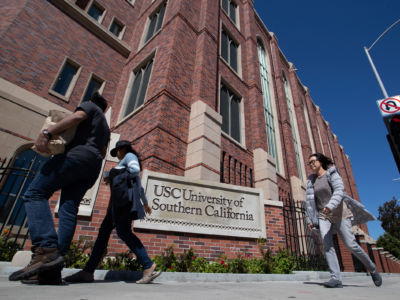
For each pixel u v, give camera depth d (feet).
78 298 4.26
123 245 14.83
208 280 12.05
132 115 29.71
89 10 41.45
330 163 11.50
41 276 5.73
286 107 55.42
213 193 18.70
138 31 45.27
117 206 8.14
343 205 10.41
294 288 8.87
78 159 6.28
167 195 17.07
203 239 17.04
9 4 30.53
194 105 27.99
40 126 26.43
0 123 23.43
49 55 31.65
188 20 34.65
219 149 26.50
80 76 34.71
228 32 44.80
